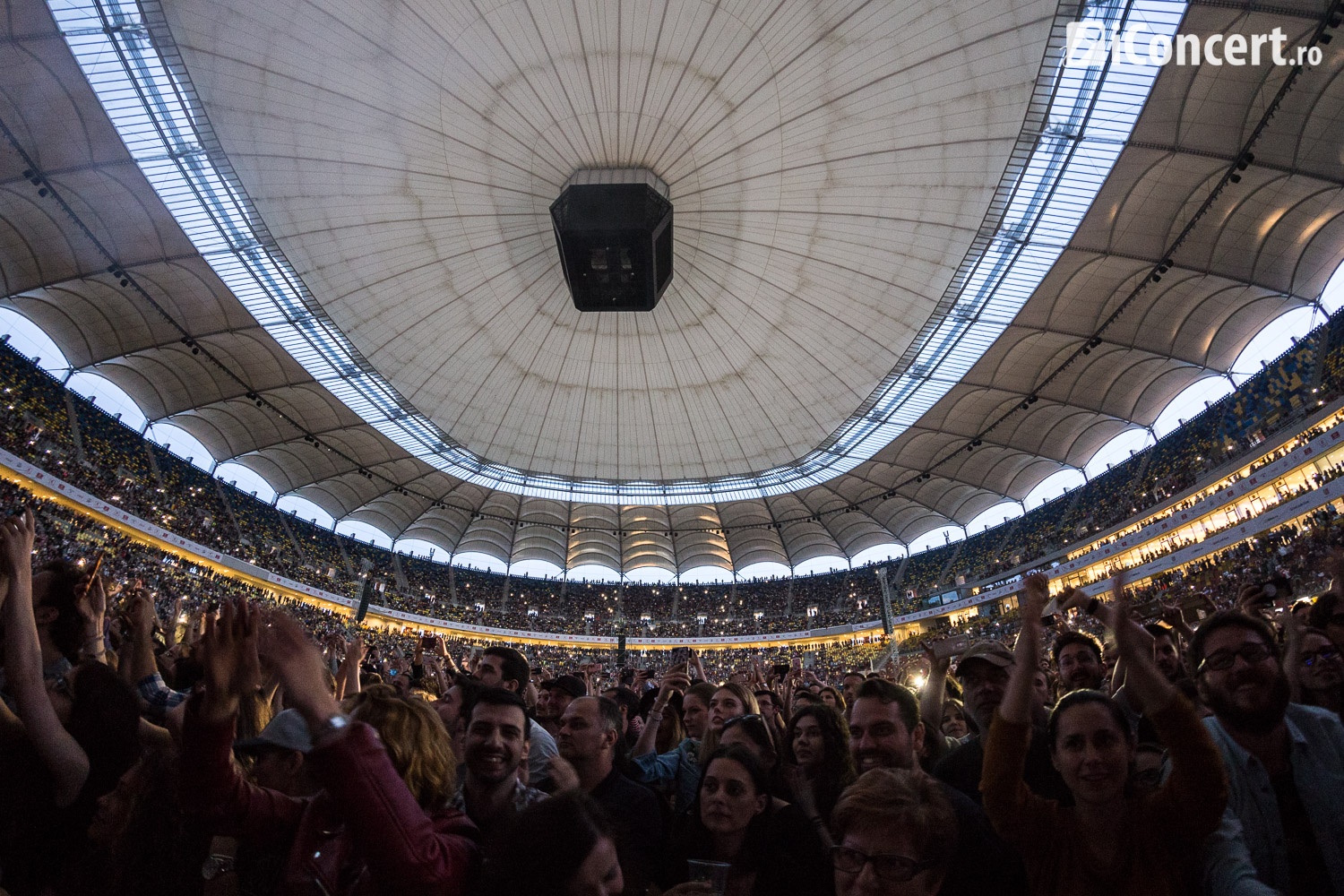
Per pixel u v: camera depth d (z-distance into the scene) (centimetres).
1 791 305
